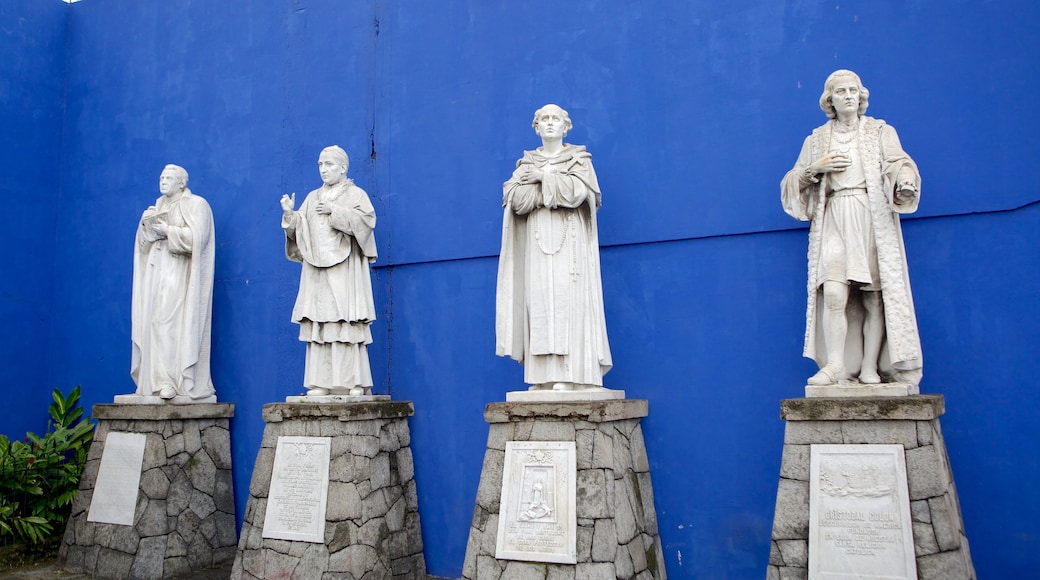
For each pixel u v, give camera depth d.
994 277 5.39
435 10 7.43
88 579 6.85
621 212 6.41
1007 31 5.48
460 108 7.20
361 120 7.62
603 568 5.04
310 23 8.02
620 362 6.27
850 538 4.45
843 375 4.85
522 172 5.71
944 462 4.57
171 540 6.93
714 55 6.27
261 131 8.10
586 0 6.79
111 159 8.97
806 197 5.09
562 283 5.59
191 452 7.29
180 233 7.37
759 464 5.79
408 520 6.64
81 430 8.33
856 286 4.92
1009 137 5.41
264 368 7.70
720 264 6.08
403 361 7.11
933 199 5.56
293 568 6.05
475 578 5.36
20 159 8.95
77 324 8.90
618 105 6.54
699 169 6.21
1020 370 5.27
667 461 6.04
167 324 7.34
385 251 7.32
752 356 5.90
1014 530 5.17
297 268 7.69
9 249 8.76
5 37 8.92
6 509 7.43
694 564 5.87
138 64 8.95
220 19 8.52
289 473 6.29
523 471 5.38
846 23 5.91
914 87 5.68
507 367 6.71
